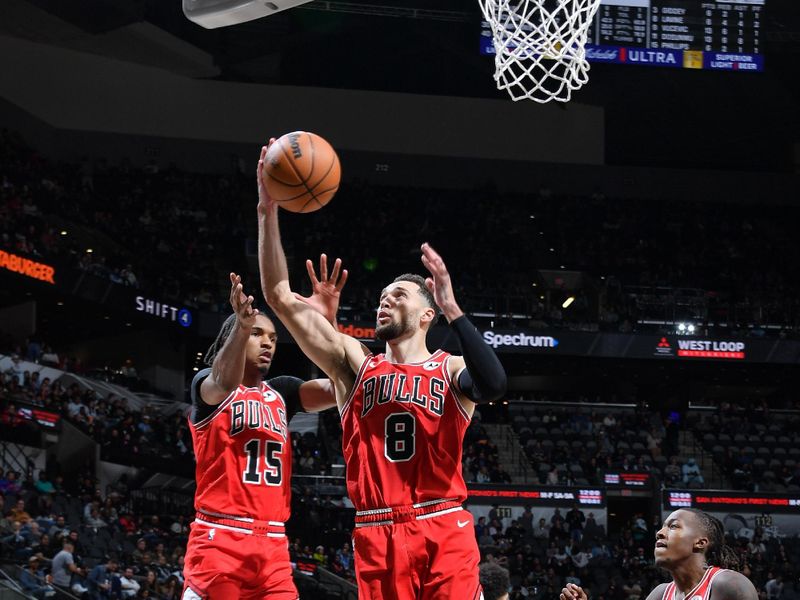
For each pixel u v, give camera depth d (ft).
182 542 60.85
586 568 75.56
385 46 110.22
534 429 99.09
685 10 83.76
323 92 114.62
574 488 85.87
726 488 93.61
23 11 93.86
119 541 57.00
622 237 115.96
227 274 102.06
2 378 72.18
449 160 117.70
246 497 16.83
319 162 15.67
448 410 14.87
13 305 86.07
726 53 83.92
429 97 117.50
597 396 115.96
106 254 91.91
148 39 103.35
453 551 14.42
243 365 16.34
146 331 98.27
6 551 46.70
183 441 81.05
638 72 102.78
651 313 103.30
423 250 14.53
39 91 101.96
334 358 15.70
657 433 99.14
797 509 86.89
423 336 15.69
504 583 17.97
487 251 110.22
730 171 124.06
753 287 111.55
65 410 72.74
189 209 104.94
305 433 90.48
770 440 100.12
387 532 14.55
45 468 69.72
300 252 105.19
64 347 101.91
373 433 14.92
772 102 111.24
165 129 108.58
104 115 105.70
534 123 119.65
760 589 76.02
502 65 28.50
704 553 15.64
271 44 104.73
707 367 105.91
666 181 123.03
